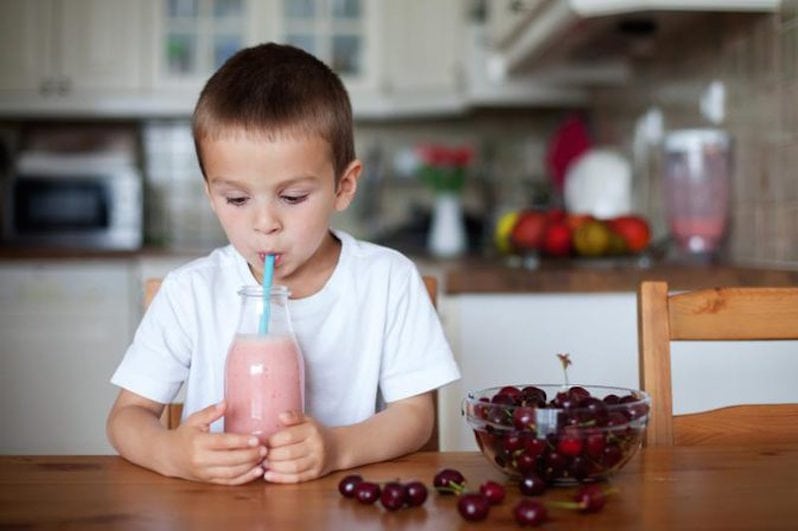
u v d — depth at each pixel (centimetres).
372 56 352
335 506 74
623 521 70
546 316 188
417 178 371
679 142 223
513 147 373
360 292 114
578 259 216
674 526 68
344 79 351
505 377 188
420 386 110
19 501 76
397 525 69
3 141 365
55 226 335
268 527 68
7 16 340
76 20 343
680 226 225
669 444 107
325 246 114
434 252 334
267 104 93
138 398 106
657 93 274
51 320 292
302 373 90
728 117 224
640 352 110
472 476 85
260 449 82
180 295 111
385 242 350
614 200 251
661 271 186
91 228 335
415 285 117
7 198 346
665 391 108
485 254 321
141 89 345
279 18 351
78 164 335
